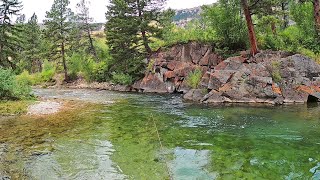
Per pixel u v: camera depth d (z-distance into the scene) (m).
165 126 12.95
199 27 35.12
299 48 23.33
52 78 47.25
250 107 17.00
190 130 12.12
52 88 39.88
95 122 13.93
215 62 26.52
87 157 9.02
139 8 34.12
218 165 8.18
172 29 36.34
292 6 28.20
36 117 15.14
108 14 38.31
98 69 40.06
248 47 25.95
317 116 14.04
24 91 22.03
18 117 15.12
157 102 21.12
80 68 45.19
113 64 36.94
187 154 9.14
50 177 7.55
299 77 18.91
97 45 54.03
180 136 11.21
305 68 19.41
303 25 26.39
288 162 8.26
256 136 10.95
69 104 20.14
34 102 20.22
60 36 44.88
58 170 8.01
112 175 7.66
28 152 9.49
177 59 29.77
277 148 9.49
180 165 8.24
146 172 7.81
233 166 8.09
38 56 62.03
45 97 25.31
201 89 21.33
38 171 7.95
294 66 19.42
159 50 32.75
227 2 26.62
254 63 20.80
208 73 21.77
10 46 37.78
